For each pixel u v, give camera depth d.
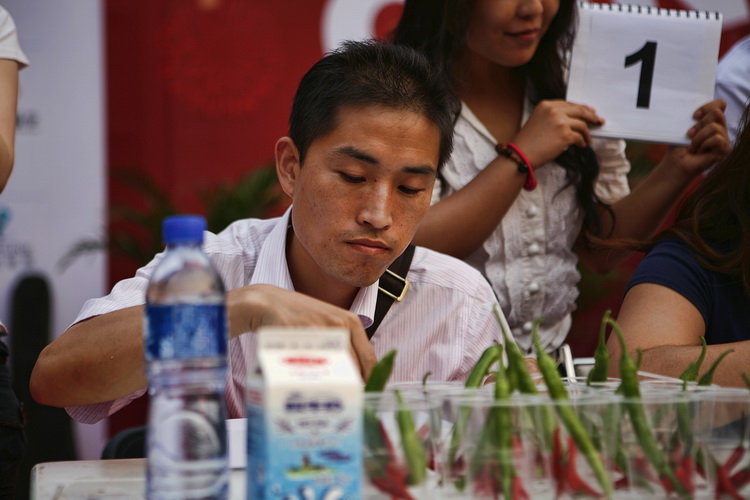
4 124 3.02
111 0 7.12
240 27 7.34
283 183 2.42
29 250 6.75
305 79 2.32
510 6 3.30
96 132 6.84
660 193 3.68
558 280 3.61
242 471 1.89
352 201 2.15
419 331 2.75
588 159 3.58
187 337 1.47
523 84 3.66
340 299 2.60
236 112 7.38
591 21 3.50
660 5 6.87
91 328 2.24
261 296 1.91
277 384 1.37
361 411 1.45
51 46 6.73
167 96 7.28
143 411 7.23
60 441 5.29
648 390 1.79
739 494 1.70
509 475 1.55
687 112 3.54
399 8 7.24
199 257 1.53
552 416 1.60
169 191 7.32
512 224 3.50
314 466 1.38
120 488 1.79
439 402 1.61
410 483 1.52
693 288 2.73
